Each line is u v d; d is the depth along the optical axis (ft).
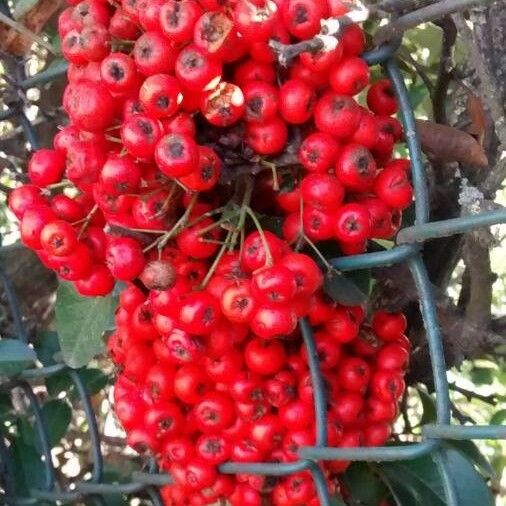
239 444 0.76
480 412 1.60
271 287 0.62
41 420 1.04
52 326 1.36
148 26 0.62
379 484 0.87
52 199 0.70
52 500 1.02
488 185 0.84
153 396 0.76
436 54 1.09
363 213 0.65
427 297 0.66
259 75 0.64
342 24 0.61
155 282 0.65
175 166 0.60
